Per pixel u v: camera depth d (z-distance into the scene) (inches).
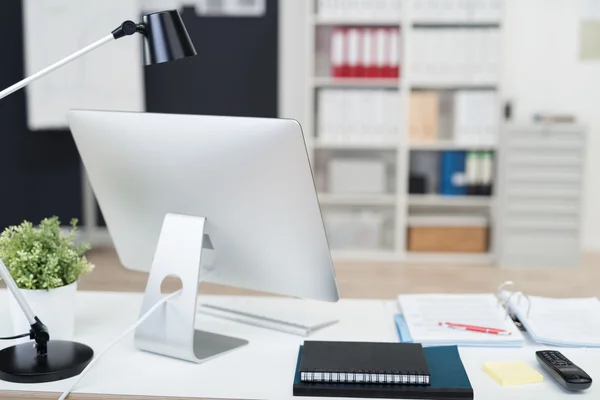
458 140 184.5
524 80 193.3
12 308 63.9
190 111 200.2
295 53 193.9
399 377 54.2
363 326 69.6
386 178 199.2
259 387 55.4
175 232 61.6
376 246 190.2
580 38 191.2
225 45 197.5
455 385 54.2
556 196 179.9
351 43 183.9
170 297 60.7
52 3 176.4
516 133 178.2
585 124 177.5
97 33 177.9
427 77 182.7
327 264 60.2
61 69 179.0
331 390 53.8
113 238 71.1
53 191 202.4
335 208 199.2
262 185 58.1
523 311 69.4
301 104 195.8
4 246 63.9
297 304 76.2
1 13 193.9
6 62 195.5
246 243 62.0
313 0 188.7
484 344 63.5
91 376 57.3
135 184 64.4
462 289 161.3
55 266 63.5
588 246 199.9
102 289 155.3
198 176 60.2
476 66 181.6
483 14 180.2
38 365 57.5
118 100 180.7
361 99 184.4
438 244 188.7
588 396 53.8
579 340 63.4
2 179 201.6
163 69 199.0
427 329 65.7
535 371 57.2
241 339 65.6
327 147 191.9
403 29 181.0
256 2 195.5
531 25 191.5
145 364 59.8
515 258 181.8
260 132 55.9
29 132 199.6
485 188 187.6
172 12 59.2
